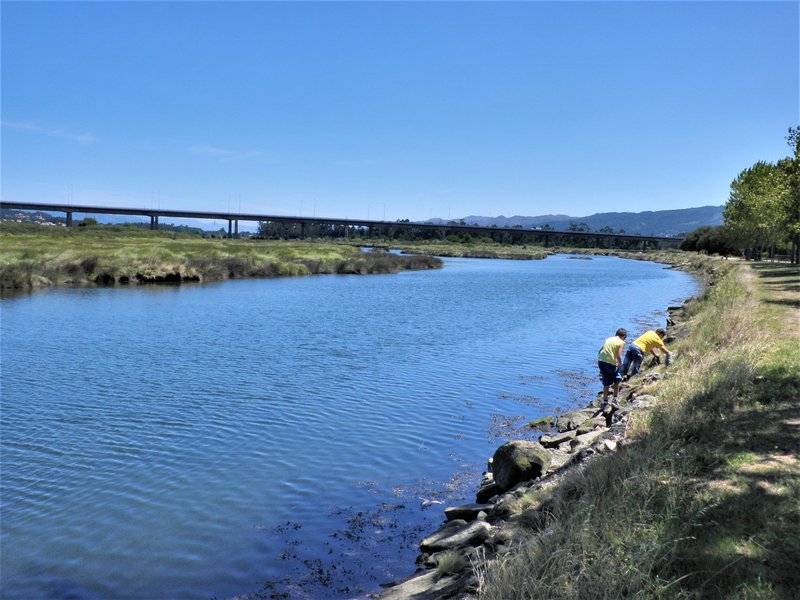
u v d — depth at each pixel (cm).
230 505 984
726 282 3706
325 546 853
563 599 493
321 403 1598
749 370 1104
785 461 709
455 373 1986
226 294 4841
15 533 888
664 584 493
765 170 6831
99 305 3906
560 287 5981
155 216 18962
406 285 6097
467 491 1052
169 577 770
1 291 4706
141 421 1432
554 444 1223
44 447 1249
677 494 639
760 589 460
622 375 1622
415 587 683
